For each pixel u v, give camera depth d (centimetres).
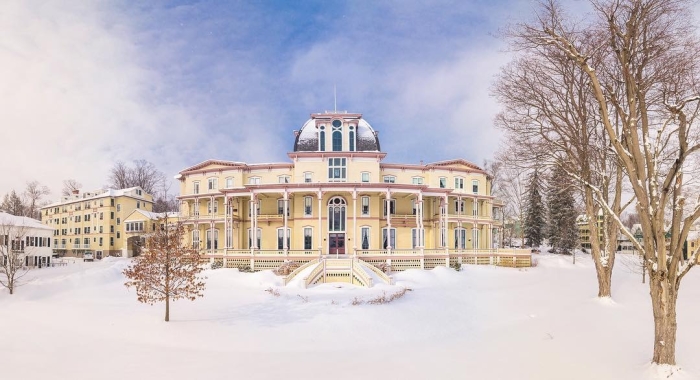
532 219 7438
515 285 3834
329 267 3947
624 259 5934
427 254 4656
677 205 1287
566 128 2731
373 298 2898
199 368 1433
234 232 5322
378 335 2136
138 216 7750
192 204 5706
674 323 1248
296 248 4966
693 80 1828
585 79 2477
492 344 1725
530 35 1894
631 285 3291
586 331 1773
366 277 3653
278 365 1479
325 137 5375
